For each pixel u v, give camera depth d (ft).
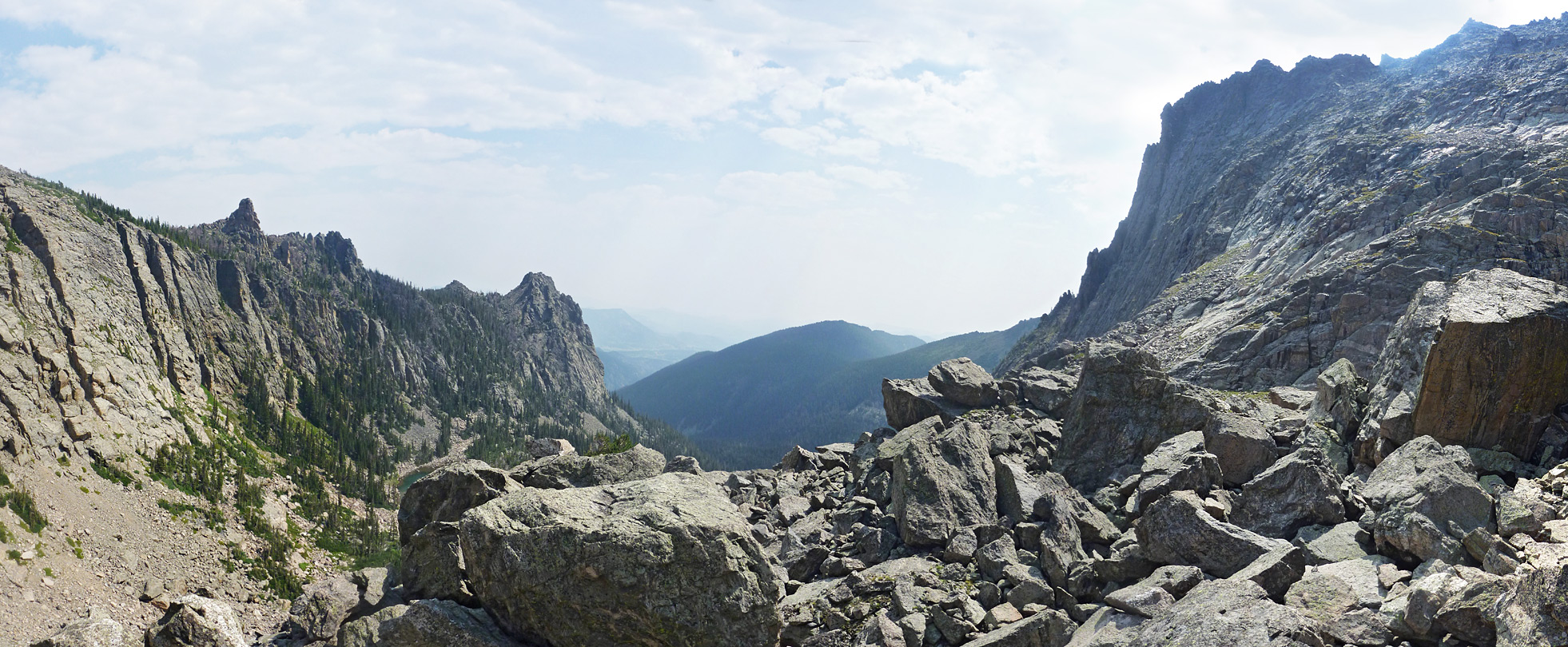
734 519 43.73
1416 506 46.80
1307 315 223.10
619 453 70.23
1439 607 36.70
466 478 56.85
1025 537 56.70
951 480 64.03
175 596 46.09
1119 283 651.25
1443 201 267.39
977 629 47.75
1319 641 35.83
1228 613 37.29
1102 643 40.34
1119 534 57.31
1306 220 350.23
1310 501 53.57
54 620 549.54
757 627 41.01
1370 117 474.49
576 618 41.52
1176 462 62.85
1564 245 203.92
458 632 42.75
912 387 95.40
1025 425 81.15
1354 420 70.64
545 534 42.50
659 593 40.50
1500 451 58.59
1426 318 67.51
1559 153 259.19
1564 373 57.67
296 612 47.47
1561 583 31.81
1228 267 375.66
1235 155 634.43
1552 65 383.86
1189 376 224.12
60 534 632.38
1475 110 387.75
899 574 55.93
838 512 70.18
